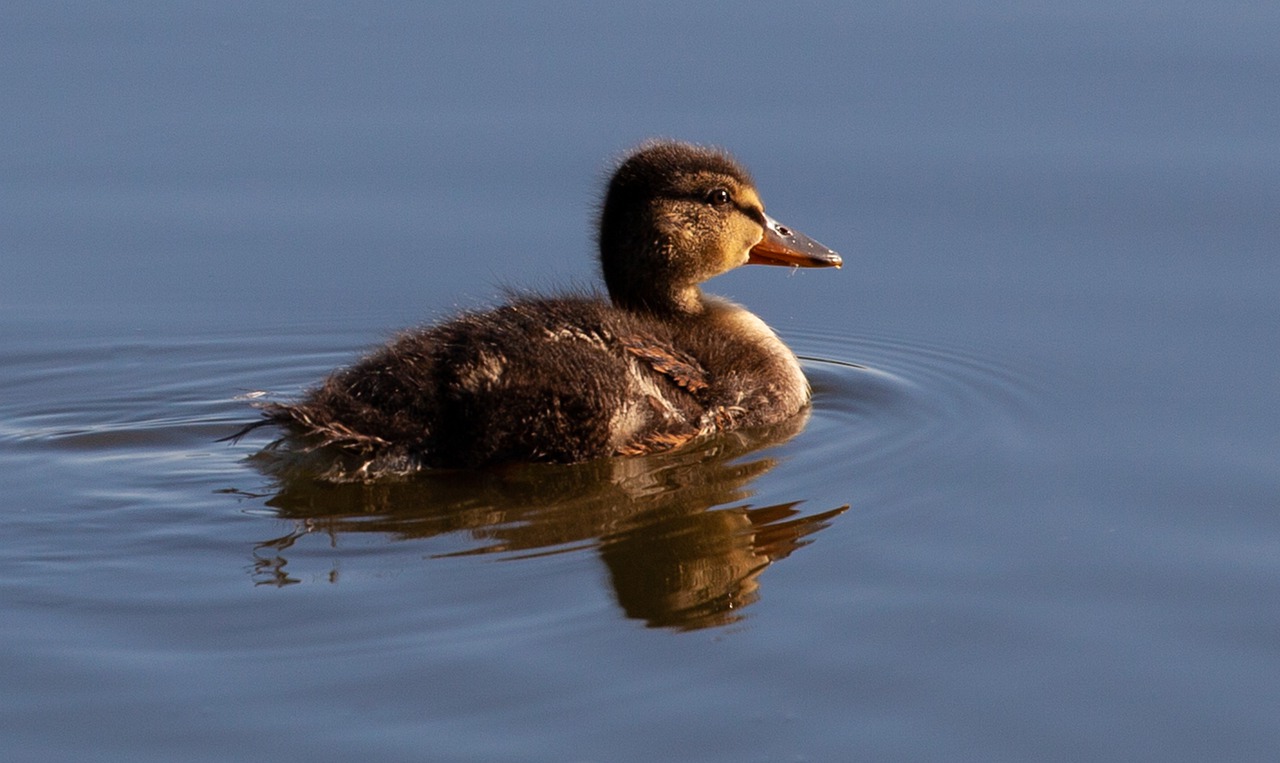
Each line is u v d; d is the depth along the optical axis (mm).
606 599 10617
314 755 8859
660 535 11781
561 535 11711
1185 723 9453
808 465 13258
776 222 15836
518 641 10062
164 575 10969
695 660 9875
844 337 17359
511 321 13383
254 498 12406
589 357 13078
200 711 9258
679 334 14508
